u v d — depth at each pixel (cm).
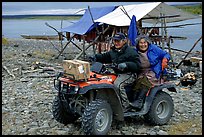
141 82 707
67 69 661
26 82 1281
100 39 1898
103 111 659
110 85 661
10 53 2267
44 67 1619
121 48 701
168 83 754
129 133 694
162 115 744
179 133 698
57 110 721
